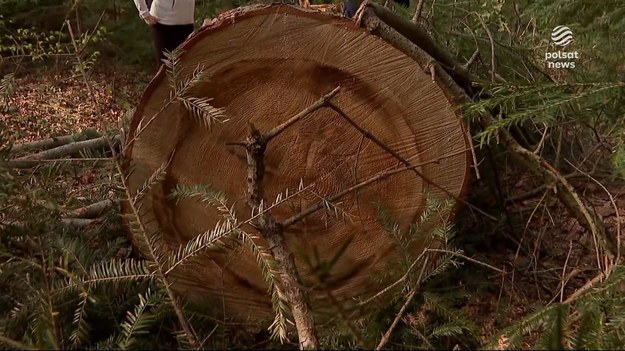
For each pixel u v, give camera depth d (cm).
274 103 245
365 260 256
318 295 253
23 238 229
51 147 416
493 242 319
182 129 245
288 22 230
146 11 431
